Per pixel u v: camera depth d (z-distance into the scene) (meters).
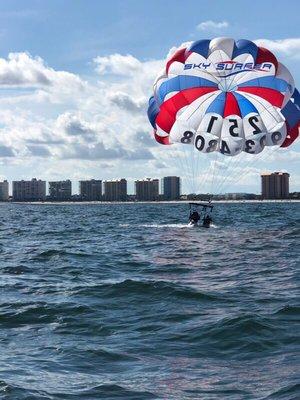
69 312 17.05
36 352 12.88
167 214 117.75
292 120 36.53
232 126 35.91
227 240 43.41
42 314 16.83
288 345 13.12
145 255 34.16
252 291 20.81
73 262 30.84
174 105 37.06
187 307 17.83
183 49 37.59
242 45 36.69
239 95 36.38
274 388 10.32
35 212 157.62
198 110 36.62
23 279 24.55
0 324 15.75
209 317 16.19
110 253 35.44
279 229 55.84
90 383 10.75
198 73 36.91
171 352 12.81
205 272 26.61
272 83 36.22
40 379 10.96
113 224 73.31
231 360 12.17
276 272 26.09
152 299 19.14
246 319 15.09
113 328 15.09
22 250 38.03
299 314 16.14
